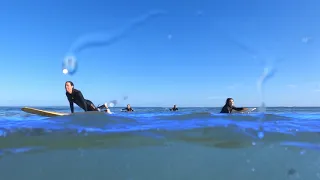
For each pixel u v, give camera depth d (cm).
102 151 249
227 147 259
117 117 462
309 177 200
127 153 245
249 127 353
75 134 304
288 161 227
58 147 258
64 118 439
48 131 323
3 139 285
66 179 196
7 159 229
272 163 221
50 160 226
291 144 269
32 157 234
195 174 201
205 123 397
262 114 550
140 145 264
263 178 195
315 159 231
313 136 304
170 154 242
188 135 300
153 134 304
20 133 311
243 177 199
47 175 200
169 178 198
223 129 332
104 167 213
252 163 222
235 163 224
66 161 227
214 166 214
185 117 507
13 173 204
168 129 333
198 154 242
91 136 295
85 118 434
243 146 264
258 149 255
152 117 521
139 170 209
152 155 238
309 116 651
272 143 271
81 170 209
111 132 316
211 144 269
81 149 254
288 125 393
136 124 388
